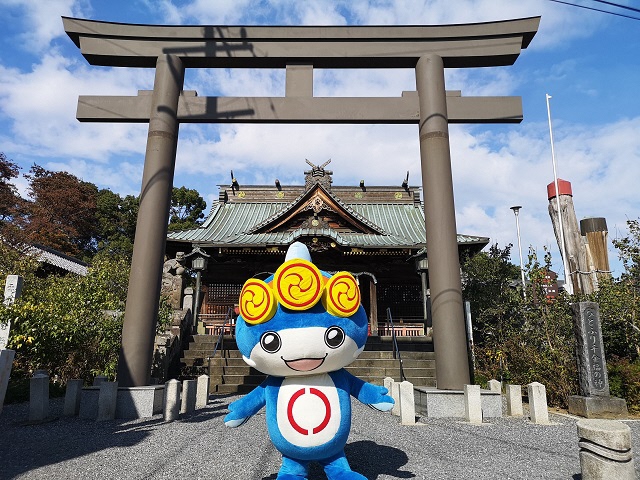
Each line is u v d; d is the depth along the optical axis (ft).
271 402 12.16
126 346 26.58
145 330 27.02
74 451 17.75
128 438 19.99
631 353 31.63
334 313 12.02
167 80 30.63
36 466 15.65
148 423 23.50
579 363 26.73
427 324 48.75
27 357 32.99
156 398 25.94
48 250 76.69
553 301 34.01
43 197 115.34
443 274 27.53
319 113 30.76
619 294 31.24
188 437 20.16
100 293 34.88
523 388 34.30
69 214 119.55
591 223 36.81
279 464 15.60
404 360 39.06
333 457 12.21
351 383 12.91
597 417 24.99
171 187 30.12
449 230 28.17
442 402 24.99
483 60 31.53
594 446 12.21
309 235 56.54
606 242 36.06
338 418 11.81
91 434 20.92
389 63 31.94
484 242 55.57
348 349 12.13
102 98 30.83
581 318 26.78
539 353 32.65
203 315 61.87
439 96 30.25
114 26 31.14
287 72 31.58
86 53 30.86
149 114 30.71
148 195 28.76
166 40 31.48
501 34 30.91
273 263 63.05
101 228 133.28
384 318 62.03
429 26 31.30
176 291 54.95
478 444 18.44
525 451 17.28
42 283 39.58
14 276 27.27
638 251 32.81
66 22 30.68
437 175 28.91
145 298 27.35
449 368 26.30
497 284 53.67
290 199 77.25
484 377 37.37
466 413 24.29
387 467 15.01
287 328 11.72
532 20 30.73
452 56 31.04
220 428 22.22
